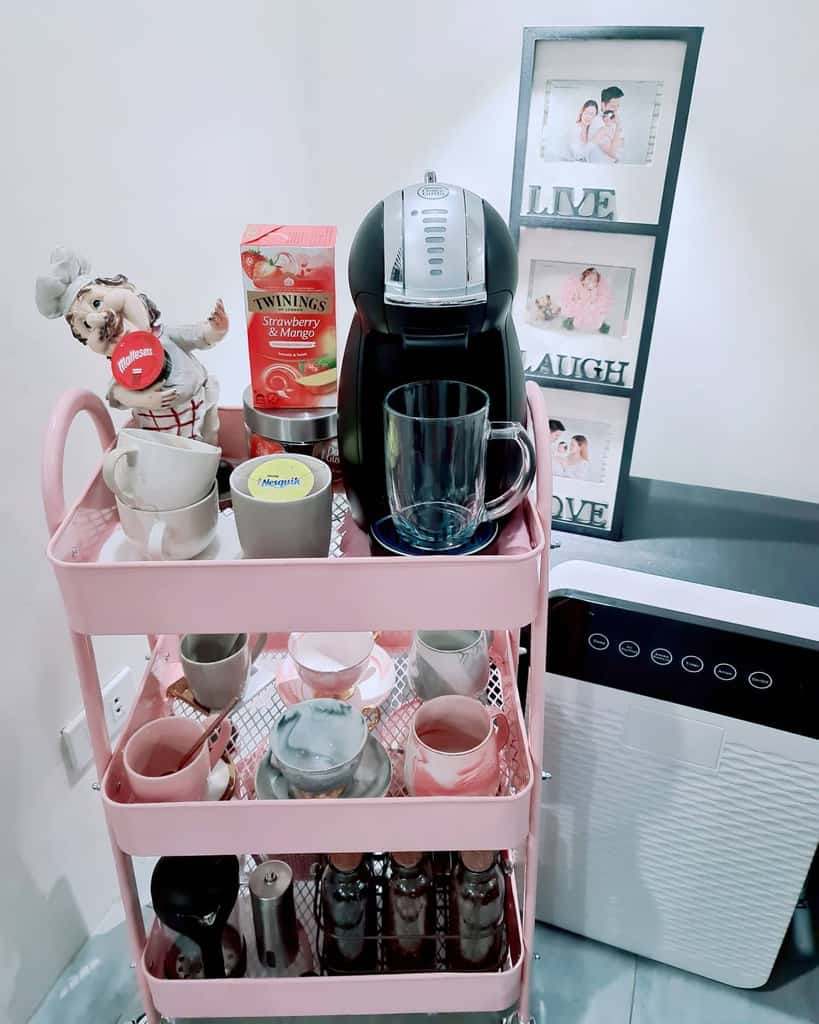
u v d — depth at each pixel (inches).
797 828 37.8
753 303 61.2
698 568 55.7
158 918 36.8
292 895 37.4
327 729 34.0
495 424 30.6
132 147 42.9
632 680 37.5
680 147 50.4
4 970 41.2
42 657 40.9
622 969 45.4
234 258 55.2
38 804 42.2
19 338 36.5
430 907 37.4
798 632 34.7
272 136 59.0
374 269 27.9
